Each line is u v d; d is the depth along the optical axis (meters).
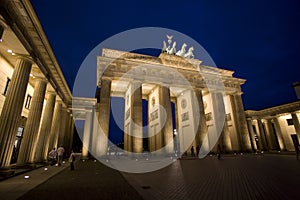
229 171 14.65
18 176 13.59
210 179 11.45
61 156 22.50
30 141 19.19
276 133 55.19
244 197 7.18
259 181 10.15
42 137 24.31
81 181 11.41
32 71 20.27
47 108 25.69
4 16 11.89
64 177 13.09
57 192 8.50
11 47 15.50
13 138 14.66
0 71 17.88
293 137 53.72
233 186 9.22
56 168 19.06
